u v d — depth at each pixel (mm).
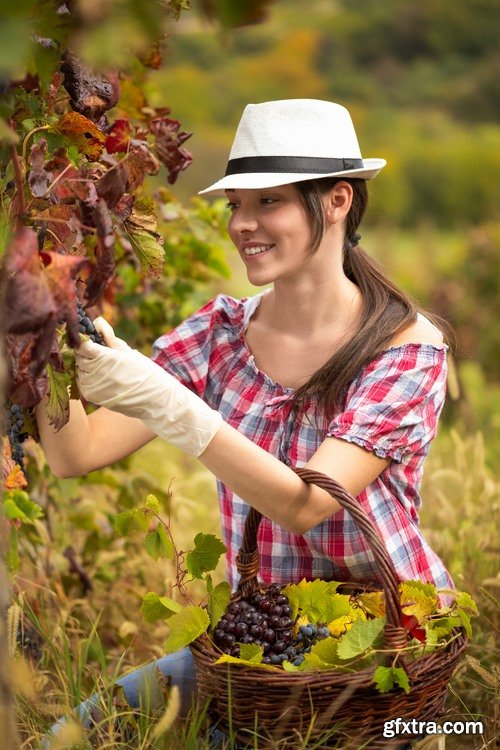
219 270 4539
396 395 2750
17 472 2750
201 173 24703
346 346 2820
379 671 2336
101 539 4191
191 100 35125
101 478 4254
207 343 3066
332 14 43719
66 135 2361
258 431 2930
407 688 2348
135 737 2748
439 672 2512
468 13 43031
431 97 40719
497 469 6301
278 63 39875
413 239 23500
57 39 1740
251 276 2842
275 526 2908
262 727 2453
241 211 2822
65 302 1961
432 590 2621
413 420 2764
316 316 2936
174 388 2416
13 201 2152
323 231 2811
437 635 2584
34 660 3465
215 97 36938
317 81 40250
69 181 2186
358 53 42625
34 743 2697
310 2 44500
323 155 2791
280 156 2762
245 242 2828
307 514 2598
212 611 2631
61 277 1956
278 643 2533
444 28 42844
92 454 2877
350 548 2834
